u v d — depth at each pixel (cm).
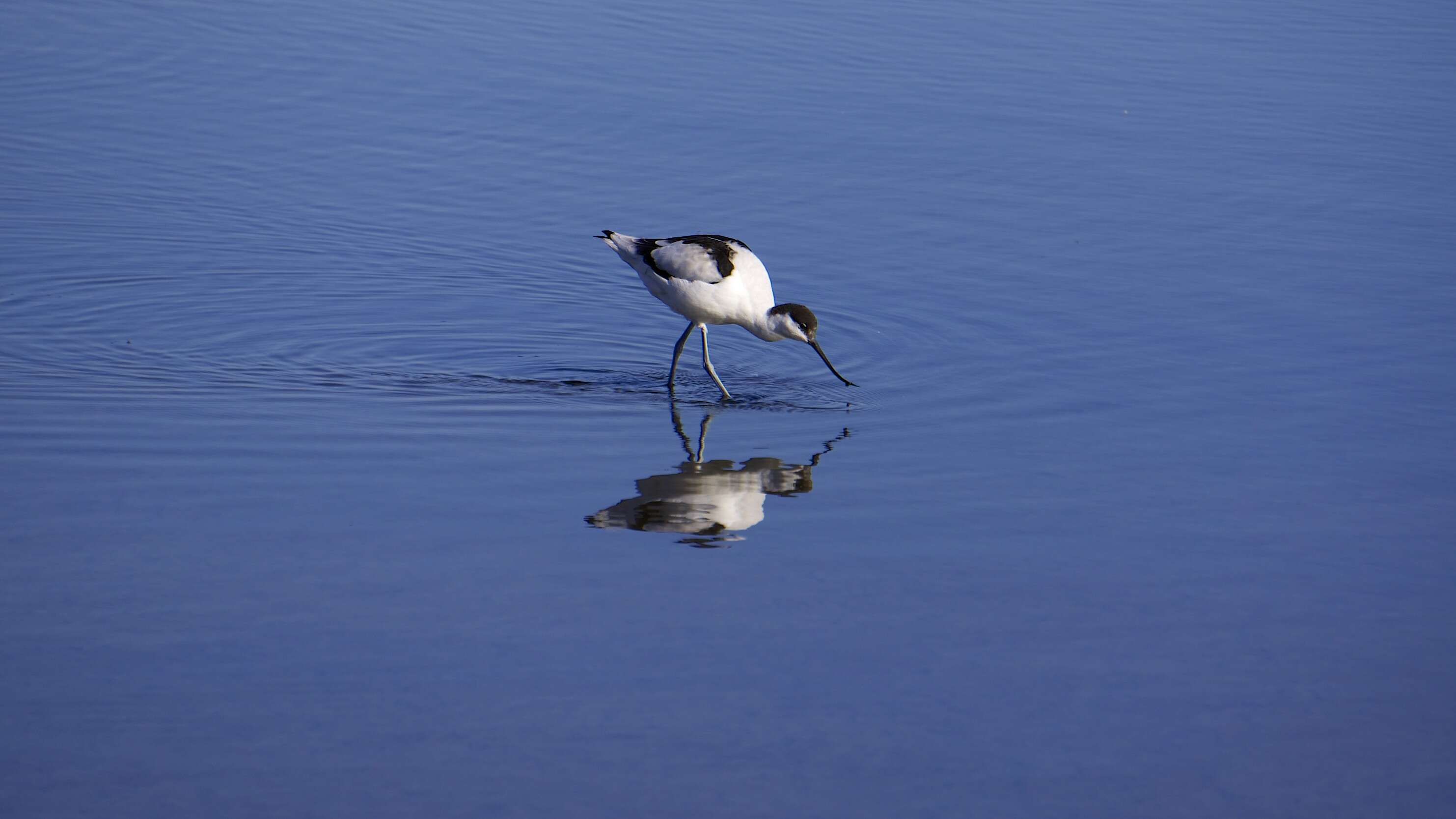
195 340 1502
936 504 1160
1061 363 1505
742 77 2528
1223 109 2489
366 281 1702
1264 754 826
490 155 2142
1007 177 2127
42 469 1153
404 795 758
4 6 2758
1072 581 1030
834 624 957
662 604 977
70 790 749
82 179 1970
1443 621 987
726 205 1980
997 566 1051
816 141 2241
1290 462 1258
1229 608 998
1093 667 915
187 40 2630
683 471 1216
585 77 2498
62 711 817
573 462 1230
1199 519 1140
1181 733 845
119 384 1362
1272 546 1095
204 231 1816
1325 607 1003
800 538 1089
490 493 1153
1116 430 1330
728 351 1567
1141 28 2977
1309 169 2205
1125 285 1744
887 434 1318
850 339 1577
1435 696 891
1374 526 1134
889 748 819
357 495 1137
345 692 850
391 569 1009
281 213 1895
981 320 1627
